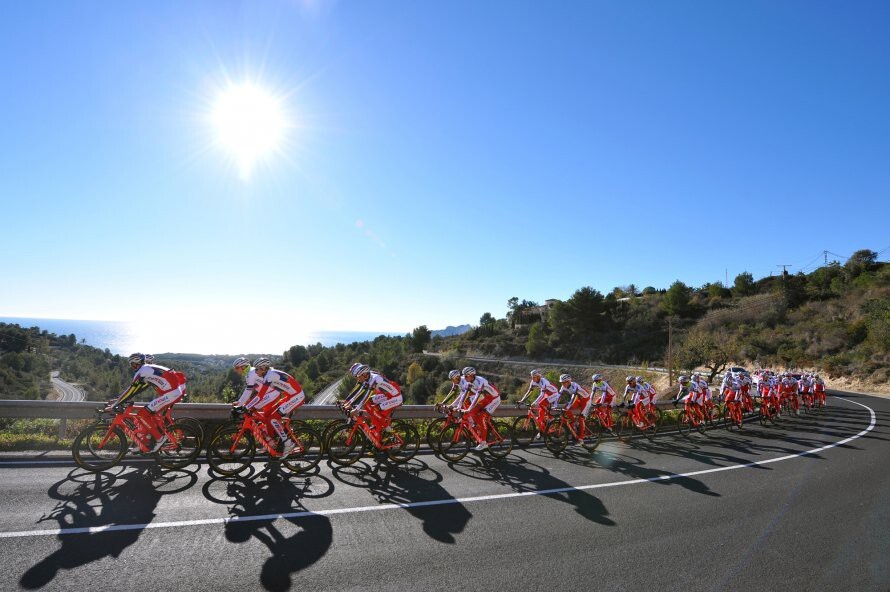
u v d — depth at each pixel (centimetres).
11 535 419
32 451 680
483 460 800
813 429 1372
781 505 627
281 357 9775
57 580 352
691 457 918
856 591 403
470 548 451
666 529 526
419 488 624
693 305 6119
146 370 614
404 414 945
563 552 453
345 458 713
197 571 378
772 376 1642
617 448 980
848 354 3491
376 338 10319
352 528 480
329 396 5731
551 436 909
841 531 538
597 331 5872
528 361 5634
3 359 6278
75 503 501
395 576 388
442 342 8169
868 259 5422
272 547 428
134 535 434
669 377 3275
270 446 651
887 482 764
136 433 620
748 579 416
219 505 519
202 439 664
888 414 1775
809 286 5503
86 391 6388
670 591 389
